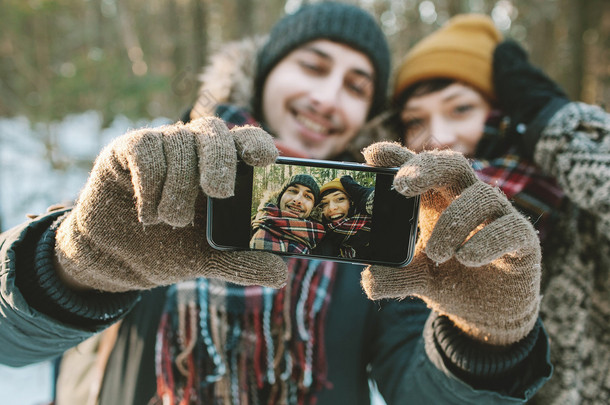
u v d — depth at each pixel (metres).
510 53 1.54
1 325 0.77
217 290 1.07
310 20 1.38
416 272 0.77
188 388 1.04
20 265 0.76
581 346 1.18
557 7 4.80
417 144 1.53
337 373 1.08
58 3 3.92
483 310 0.74
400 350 1.05
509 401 0.79
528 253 0.69
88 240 0.71
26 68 4.26
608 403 1.19
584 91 4.77
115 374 1.10
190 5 5.34
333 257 0.77
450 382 0.81
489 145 1.55
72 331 0.77
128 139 0.65
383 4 4.87
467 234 0.65
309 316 1.08
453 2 4.71
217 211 0.76
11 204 3.47
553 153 1.19
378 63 1.45
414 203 0.75
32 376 2.26
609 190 1.05
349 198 0.77
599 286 1.21
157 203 0.64
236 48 1.52
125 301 0.82
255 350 1.05
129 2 5.57
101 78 3.94
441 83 1.58
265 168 0.77
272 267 0.73
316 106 1.37
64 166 3.92
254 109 1.50
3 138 3.86
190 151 0.65
